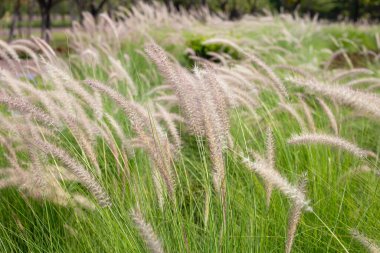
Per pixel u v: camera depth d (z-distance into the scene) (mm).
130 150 3078
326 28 17219
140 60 9930
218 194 2553
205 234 2592
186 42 12078
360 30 17062
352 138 4320
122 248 2732
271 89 5461
